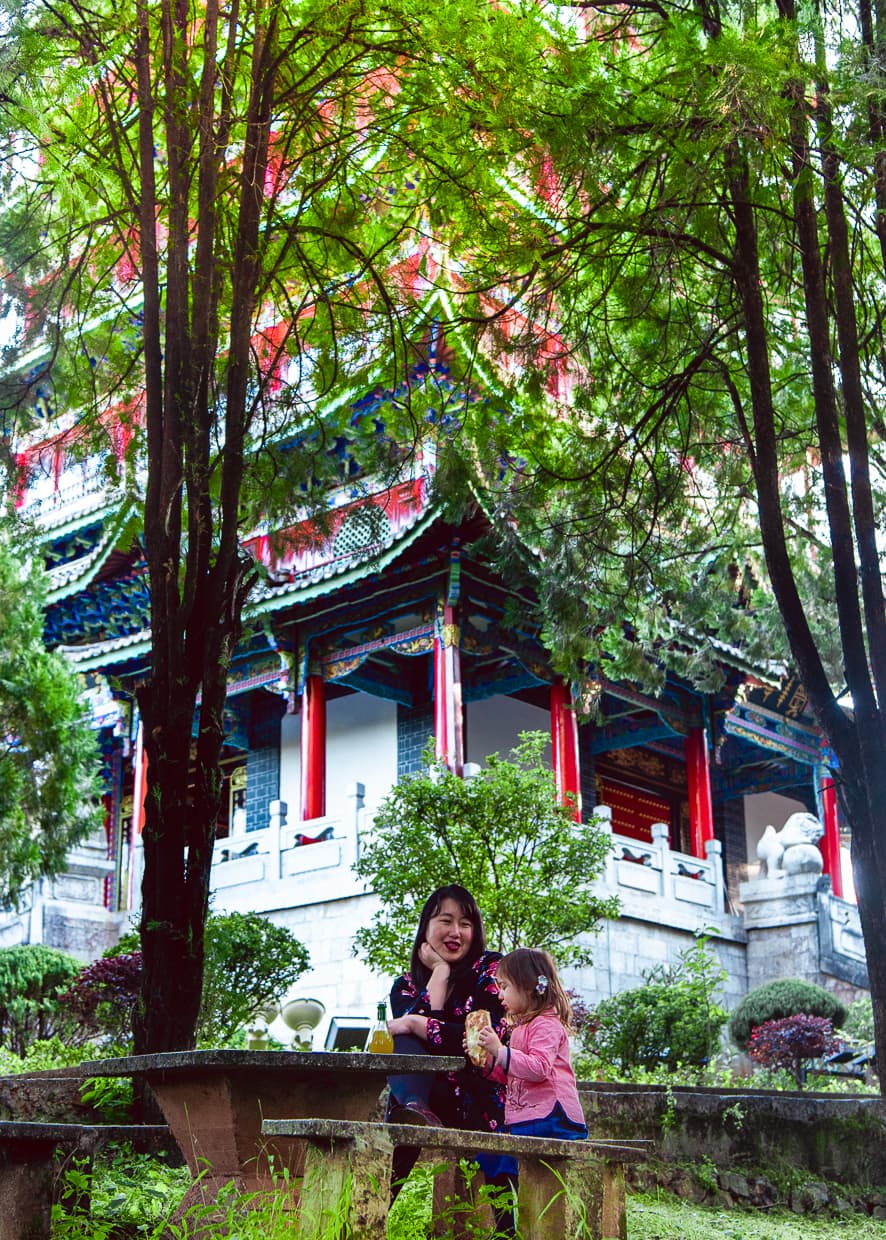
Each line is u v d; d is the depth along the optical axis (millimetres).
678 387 12805
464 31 10523
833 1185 11000
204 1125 5750
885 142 9859
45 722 22188
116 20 10062
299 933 23438
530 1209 5270
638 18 11680
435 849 15812
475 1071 6188
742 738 32000
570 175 10984
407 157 12414
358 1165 4652
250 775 31219
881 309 12828
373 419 13586
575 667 15016
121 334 12727
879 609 10766
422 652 25469
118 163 10922
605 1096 10094
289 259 12508
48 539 26922
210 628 9523
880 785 10500
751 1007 21875
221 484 10406
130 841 29391
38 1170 5539
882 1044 10469
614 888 23516
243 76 11008
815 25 10180
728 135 9914
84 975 17969
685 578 14906
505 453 13680
